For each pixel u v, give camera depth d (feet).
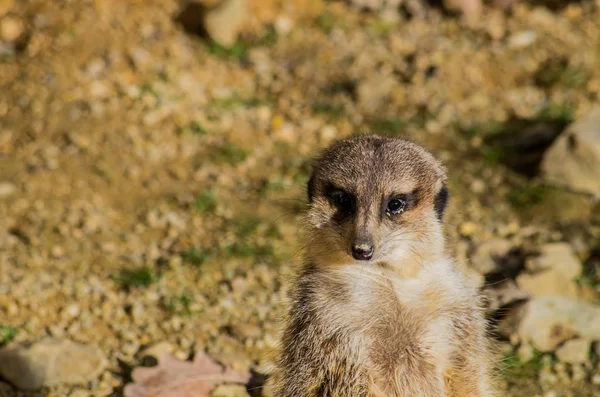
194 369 32.76
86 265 40.81
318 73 57.31
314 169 29.04
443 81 56.18
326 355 26.99
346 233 26.84
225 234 43.50
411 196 27.35
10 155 48.70
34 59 55.11
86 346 34.24
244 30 60.49
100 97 52.80
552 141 49.80
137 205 45.73
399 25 61.87
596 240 42.88
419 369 27.35
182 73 55.62
